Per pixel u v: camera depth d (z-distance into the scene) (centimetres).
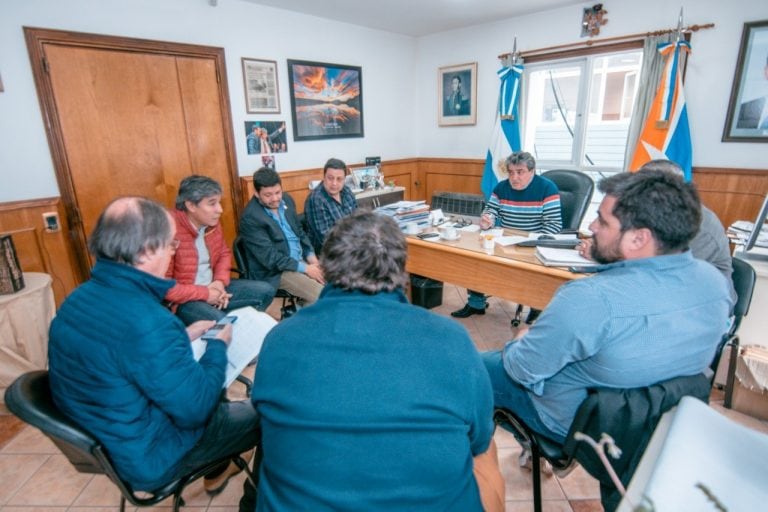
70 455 94
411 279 276
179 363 93
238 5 312
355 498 62
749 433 67
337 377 65
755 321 177
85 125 255
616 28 338
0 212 230
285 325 75
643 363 88
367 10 350
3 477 158
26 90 233
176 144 295
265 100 341
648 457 70
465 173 462
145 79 274
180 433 103
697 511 56
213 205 189
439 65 455
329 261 78
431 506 64
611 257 96
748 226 247
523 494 145
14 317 186
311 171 380
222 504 144
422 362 67
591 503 142
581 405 95
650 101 325
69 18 240
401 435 64
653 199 86
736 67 293
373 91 430
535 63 391
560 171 274
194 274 195
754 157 299
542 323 97
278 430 68
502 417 127
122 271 93
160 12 274
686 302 86
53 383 91
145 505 99
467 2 338
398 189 413
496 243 211
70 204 255
